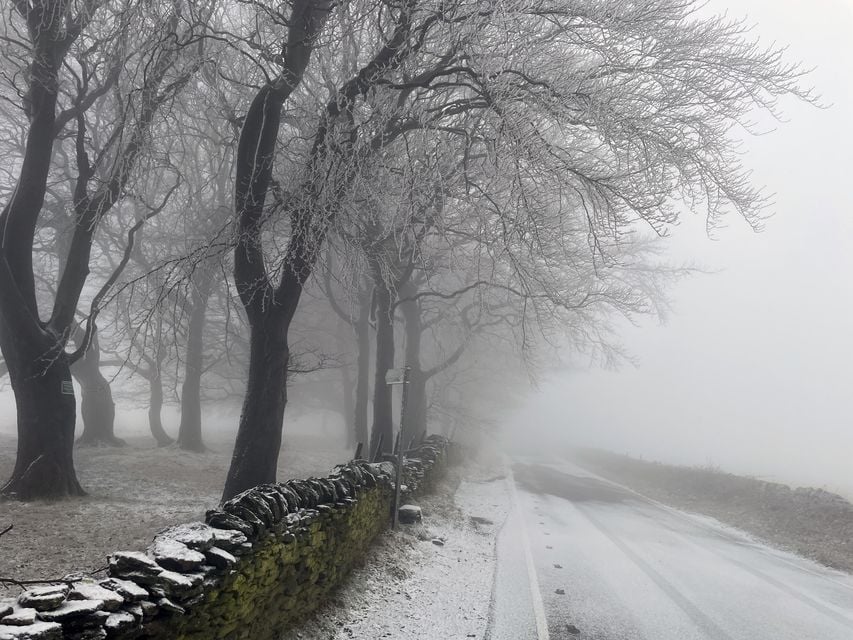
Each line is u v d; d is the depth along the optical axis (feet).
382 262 39.42
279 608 17.06
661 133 31.65
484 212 35.27
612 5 31.04
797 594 26.53
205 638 13.07
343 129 31.40
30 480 34.71
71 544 25.17
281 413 30.32
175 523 30.32
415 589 23.72
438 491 50.24
